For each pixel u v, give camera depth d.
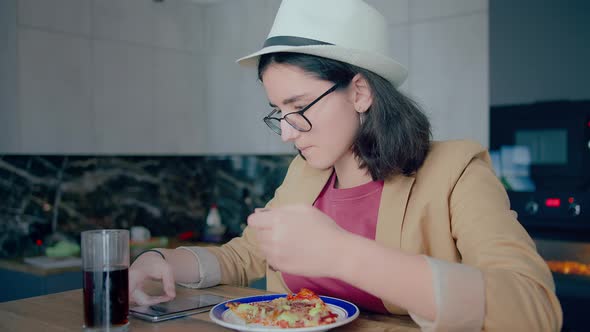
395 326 0.84
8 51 2.49
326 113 1.00
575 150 2.06
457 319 0.68
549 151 2.13
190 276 1.14
